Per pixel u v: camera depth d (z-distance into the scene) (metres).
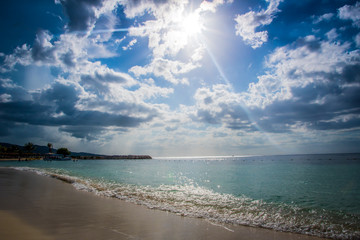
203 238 5.82
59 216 7.38
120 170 45.97
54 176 24.80
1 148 130.75
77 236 5.44
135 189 16.81
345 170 40.03
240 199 13.55
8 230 5.58
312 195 15.40
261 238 6.21
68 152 155.12
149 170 48.09
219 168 56.62
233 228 7.12
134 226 6.63
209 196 14.43
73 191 13.77
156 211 9.17
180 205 10.92
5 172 29.45
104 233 5.79
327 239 6.55
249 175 33.38
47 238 5.18
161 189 17.61
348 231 7.31
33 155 141.88
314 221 8.57
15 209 8.05
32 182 18.16
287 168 50.44
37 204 9.21
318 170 41.72
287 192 16.78
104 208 9.16
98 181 22.25
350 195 15.37
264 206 11.49
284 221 8.47
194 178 28.92
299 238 6.51
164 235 5.88
